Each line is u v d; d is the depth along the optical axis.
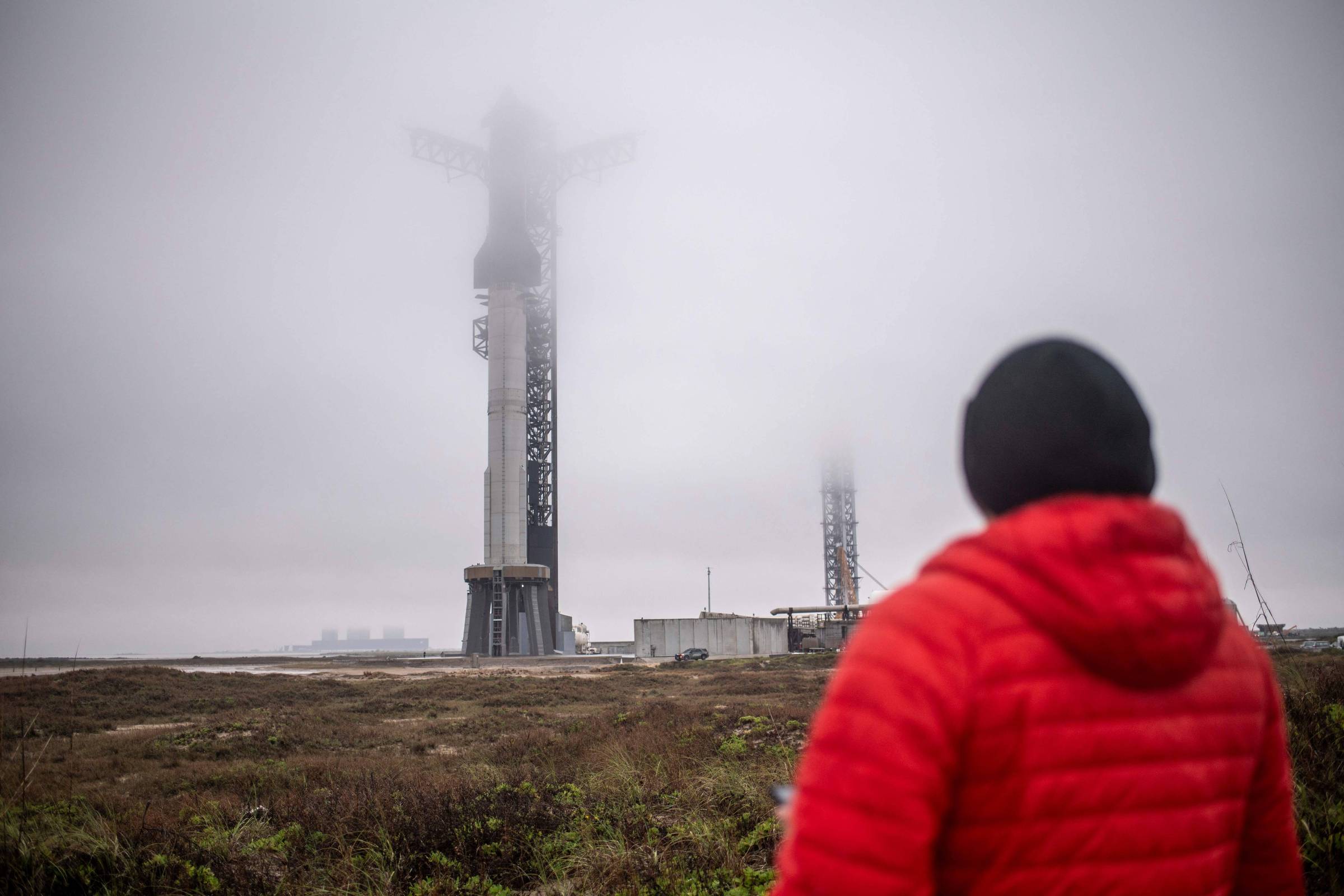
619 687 41.97
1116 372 1.48
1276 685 1.60
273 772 15.47
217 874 7.01
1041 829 1.22
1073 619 1.19
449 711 32.69
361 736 24.06
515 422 97.62
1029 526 1.31
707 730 15.20
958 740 1.22
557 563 102.75
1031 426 1.43
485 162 107.38
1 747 8.53
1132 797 1.22
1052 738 1.21
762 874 5.88
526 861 7.32
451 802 8.73
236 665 88.56
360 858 7.29
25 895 6.46
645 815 7.84
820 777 1.26
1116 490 1.41
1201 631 1.26
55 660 60.06
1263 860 1.61
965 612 1.26
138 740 22.56
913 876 1.18
